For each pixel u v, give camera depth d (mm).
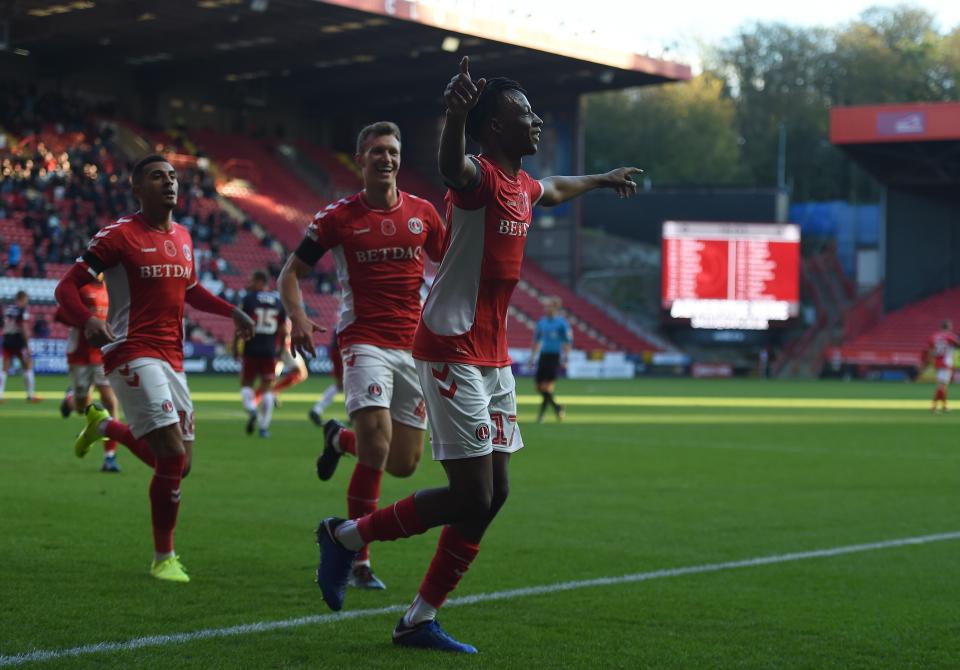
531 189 5094
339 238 6723
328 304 44250
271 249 45062
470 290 4926
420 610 5004
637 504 10016
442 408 4926
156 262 6625
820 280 61969
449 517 4969
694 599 6137
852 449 15883
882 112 49000
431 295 5004
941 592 6422
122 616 5473
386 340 6809
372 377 6680
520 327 49156
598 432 18594
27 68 45969
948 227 56031
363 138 6852
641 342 53031
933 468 13414
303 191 50656
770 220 58500
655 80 49031
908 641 5289
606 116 84750
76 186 40531
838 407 27469
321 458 7191
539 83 50594
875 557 7531
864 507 9992
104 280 6676
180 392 6695
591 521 8953
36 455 12812
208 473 11664
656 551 7625
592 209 60656
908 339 53812
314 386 33531
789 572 6969
